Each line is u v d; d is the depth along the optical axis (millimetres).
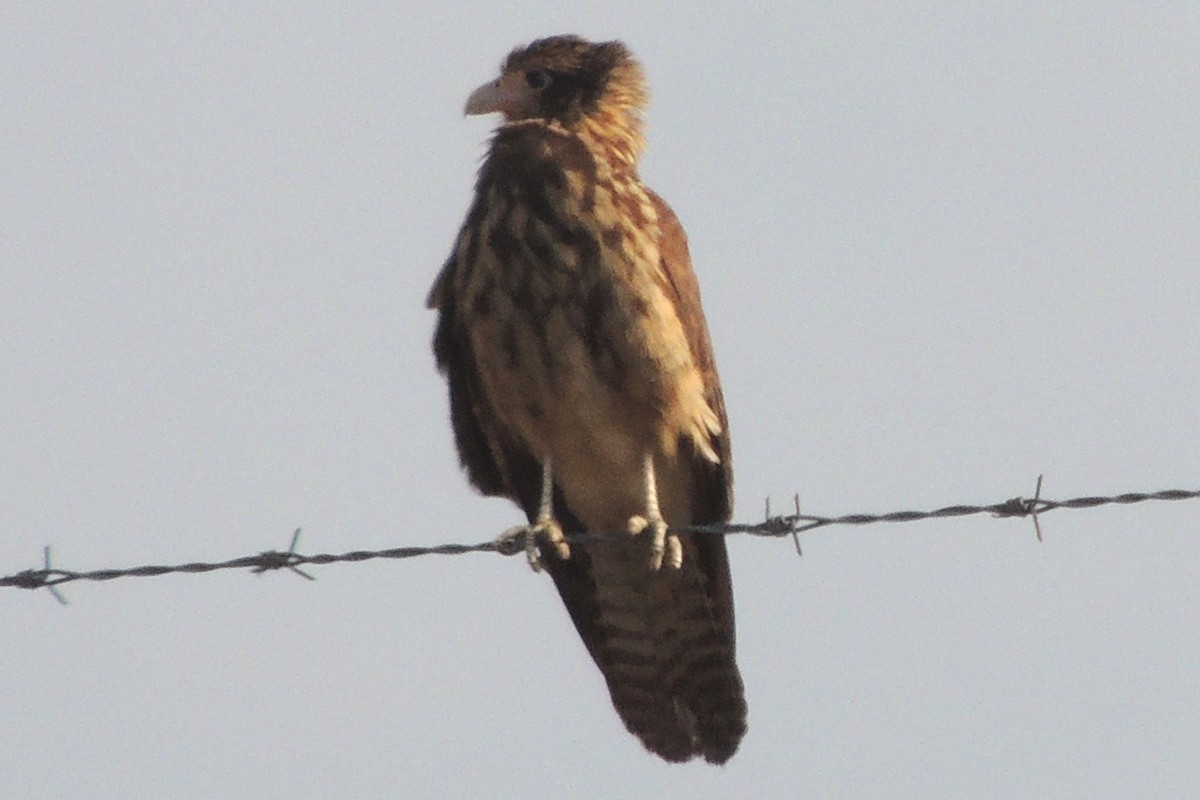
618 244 13312
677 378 13438
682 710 13922
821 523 11766
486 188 13844
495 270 13469
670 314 13367
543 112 14320
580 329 13336
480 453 14414
